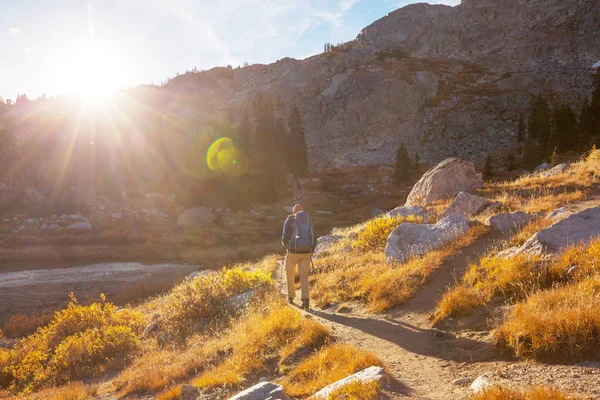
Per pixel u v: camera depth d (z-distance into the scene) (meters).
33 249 48.50
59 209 67.75
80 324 14.02
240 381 5.96
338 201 85.81
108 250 48.22
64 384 9.82
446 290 7.70
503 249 8.52
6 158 95.75
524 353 4.54
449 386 4.23
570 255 6.49
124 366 10.21
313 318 8.09
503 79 167.50
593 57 192.25
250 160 85.94
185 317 11.67
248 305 10.62
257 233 58.28
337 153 145.00
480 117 143.75
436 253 9.27
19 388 10.80
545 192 14.69
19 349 13.47
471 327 5.97
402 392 4.13
